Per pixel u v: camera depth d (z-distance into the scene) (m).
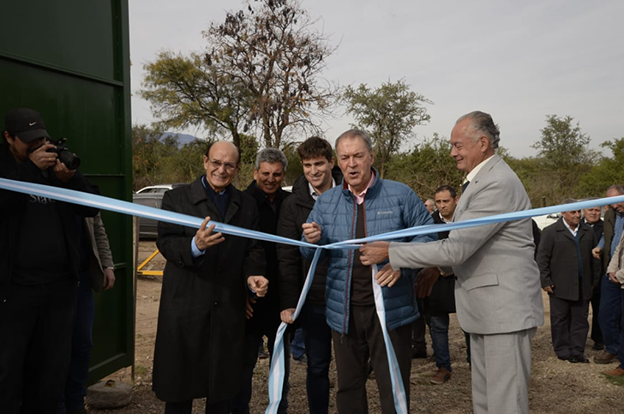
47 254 2.60
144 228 14.09
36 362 2.68
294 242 2.58
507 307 2.38
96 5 3.86
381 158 31.30
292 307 3.02
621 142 27.98
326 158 3.15
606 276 5.33
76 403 3.33
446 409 3.99
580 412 4.05
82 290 3.32
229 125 28.92
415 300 2.72
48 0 3.40
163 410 3.70
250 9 23.64
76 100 3.67
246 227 2.84
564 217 5.50
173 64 29.09
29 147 2.49
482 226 2.34
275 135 24.16
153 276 10.08
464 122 2.53
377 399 4.15
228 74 26.33
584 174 30.44
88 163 3.81
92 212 2.84
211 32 24.20
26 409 2.74
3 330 2.49
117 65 4.11
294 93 23.72
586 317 5.42
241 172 21.38
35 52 3.30
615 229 5.30
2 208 2.40
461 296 2.54
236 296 2.78
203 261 2.67
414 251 2.40
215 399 2.66
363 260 2.51
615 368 5.04
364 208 2.71
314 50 23.33
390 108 31.14
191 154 30.64
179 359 2.60
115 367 4.07
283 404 3.57
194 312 2.64
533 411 4.07
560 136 34.31
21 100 3.20
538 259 5.59
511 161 31.80
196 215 2.73
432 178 22.50
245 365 3.18
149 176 30.02
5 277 2.45
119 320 4.18
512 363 2.38
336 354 2.76
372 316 2.65
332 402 4.01
